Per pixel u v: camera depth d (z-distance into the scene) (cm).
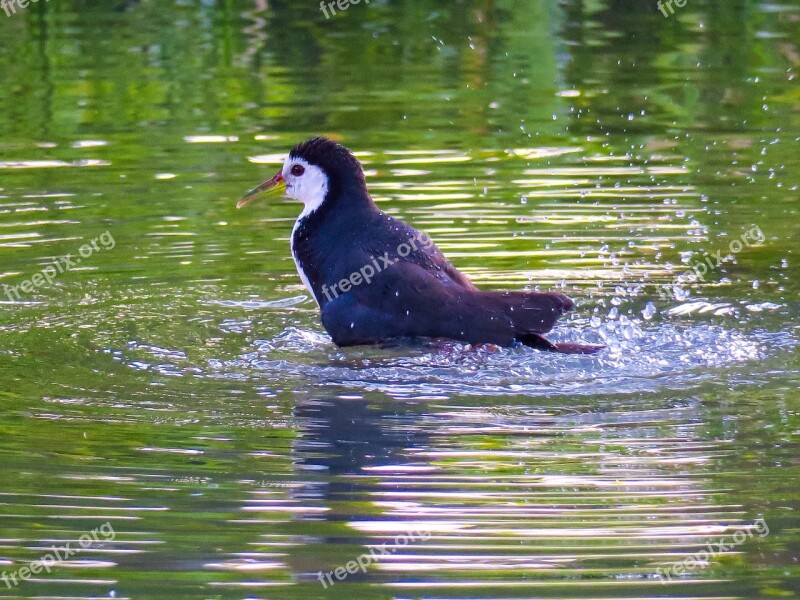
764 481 889
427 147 1920
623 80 2289
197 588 769
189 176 1778
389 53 2489
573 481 895
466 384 1096
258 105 2148
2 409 1041
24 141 1953
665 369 1131
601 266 1434
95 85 2253
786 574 771
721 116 2077
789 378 1102
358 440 973
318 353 1185
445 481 898
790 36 2523
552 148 1917
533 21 2703
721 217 1595
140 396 1074
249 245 1530
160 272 1434
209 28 2664
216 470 921
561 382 1099
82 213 1628
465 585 762
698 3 2770
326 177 1265
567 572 775
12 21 2698
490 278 1394
